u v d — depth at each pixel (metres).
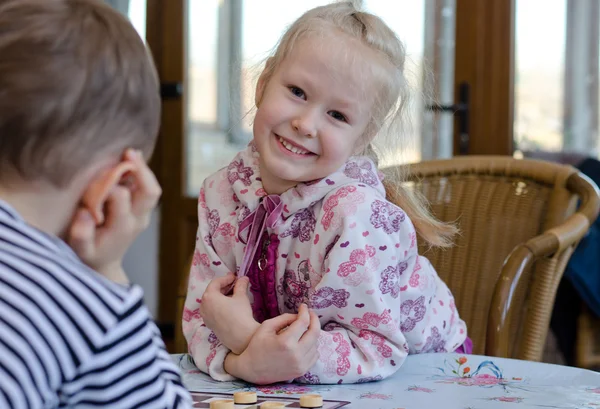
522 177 1.66
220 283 1.06
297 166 1.05
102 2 0.61
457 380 0.98
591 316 2.38
